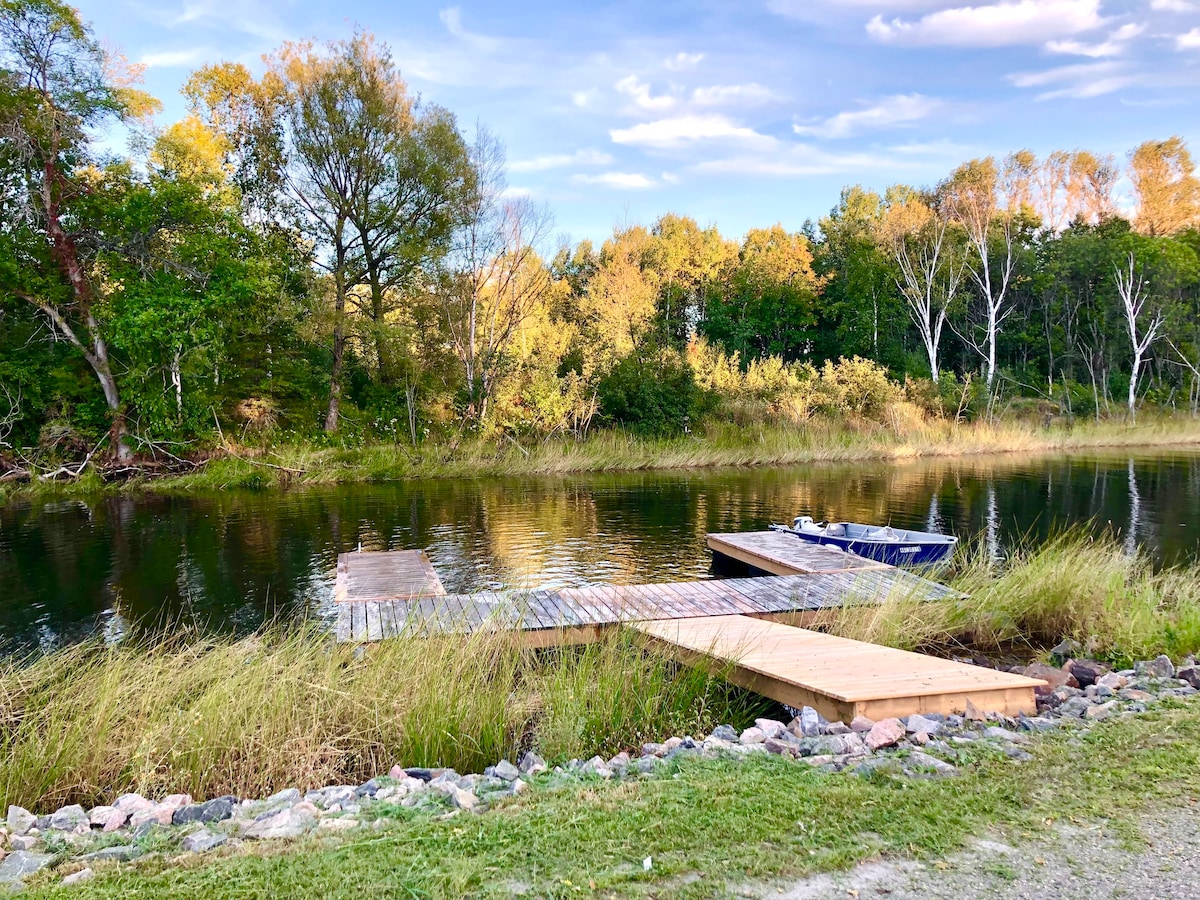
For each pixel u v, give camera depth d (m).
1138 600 7.60
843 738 4.69
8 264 19.62
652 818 3.62
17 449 20.48
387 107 26.39
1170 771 3.99
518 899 2.96
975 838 3.36
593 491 19.23
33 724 5.08
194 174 22.38
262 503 17.33
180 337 20.64
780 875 3.08
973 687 5.32
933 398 33.38
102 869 3.38
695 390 29.42
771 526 13.04
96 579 10.59
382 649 6.27
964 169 40.72
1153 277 40.00
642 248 48.47
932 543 10.95
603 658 6.39
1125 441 32.78
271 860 3.37
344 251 27.34
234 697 5.32
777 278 46.81
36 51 20.00
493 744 5.19
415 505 17.00
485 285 29.62
